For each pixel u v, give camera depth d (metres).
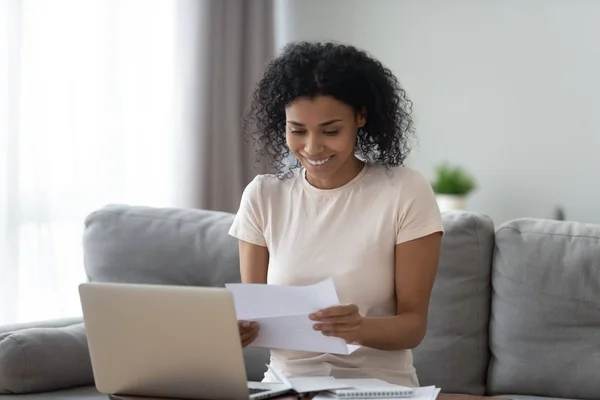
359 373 2.16
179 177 4.35
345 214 2.23
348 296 2.18
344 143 2.12
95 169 4.02
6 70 3.63
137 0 4.18
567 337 2.71
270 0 4.64
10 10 3.62
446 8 4.59
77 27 3.92
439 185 4.30
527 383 2.74
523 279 2.75
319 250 2.22
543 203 4.46
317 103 2.09
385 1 4.71
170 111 4.33
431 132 4.65
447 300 2.80
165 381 1.84
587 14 4.34
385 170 2.27
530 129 4.47
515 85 4.48
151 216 3.09
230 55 4.50
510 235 2.82
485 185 4.56
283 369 2.22
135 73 4.18
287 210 2.29
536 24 4.43
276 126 2.34
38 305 3.81
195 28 4.36
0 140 3.64
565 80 4.40
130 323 1.82
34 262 3.79
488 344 2.83
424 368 2.80
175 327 1.77
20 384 2.57
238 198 4.52
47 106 3.81
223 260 2.95
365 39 4.77
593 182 4.37
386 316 2.19
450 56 4.60
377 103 2.19
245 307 1.93
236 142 4.51
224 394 1.81
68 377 2.67
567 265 2.72
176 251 3.00
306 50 2.16
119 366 1.87
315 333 1.93
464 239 2.82
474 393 2.79
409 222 2.18
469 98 4.57
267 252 2.35
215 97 4.45
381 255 2.19
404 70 4.70
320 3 4.84
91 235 3.10
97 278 3.07
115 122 4.08
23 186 3.75
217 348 1.75
